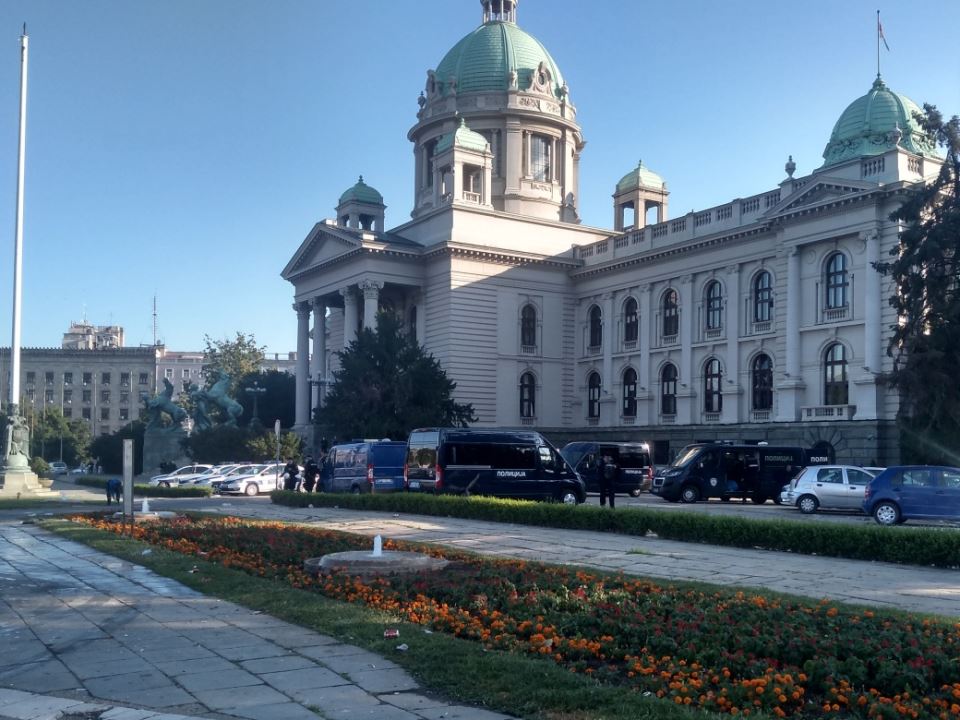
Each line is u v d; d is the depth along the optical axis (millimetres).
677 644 10109
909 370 40875
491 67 79375
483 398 67000
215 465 59062
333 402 57812
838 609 12258
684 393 61781
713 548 21250
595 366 70000
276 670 9758
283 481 51406
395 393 55938
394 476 40625
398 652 10305
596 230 74250
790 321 53156
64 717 8367
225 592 14508
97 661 10289
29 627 12172
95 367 144250
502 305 68562
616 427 67062
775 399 54312
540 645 10289
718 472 42750
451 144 69375
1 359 142000
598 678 9305
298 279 76625
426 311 68750
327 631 11469
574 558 19391
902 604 14000
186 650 10734
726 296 59500
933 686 8875
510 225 69938
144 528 25047
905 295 42469
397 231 74375
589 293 70688
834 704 8398
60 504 39281
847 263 50688
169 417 70375
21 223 43500
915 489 26891
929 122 42344
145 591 14953
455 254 66438
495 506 28406
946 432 41469
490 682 8891
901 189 47375
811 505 34625
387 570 15461
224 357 109812
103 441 82312
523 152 78875
